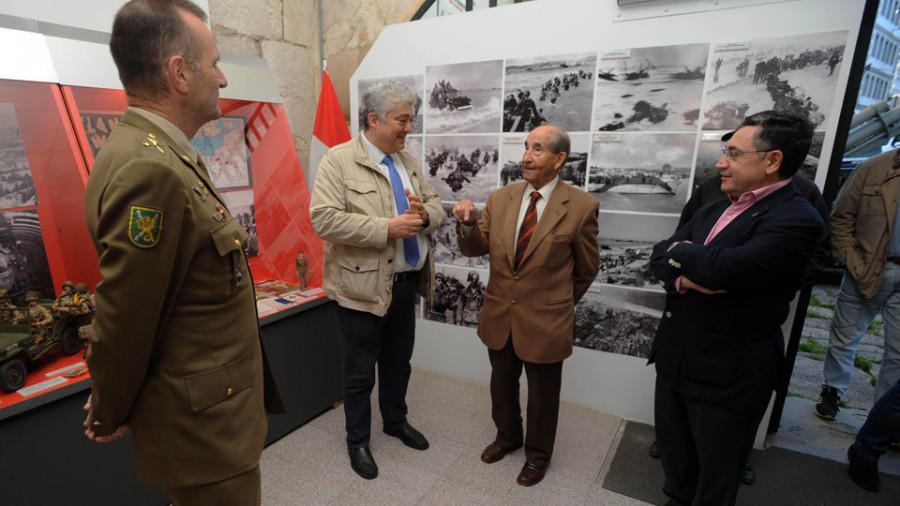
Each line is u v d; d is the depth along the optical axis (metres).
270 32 2.69
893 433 1.78
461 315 2.69
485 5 3.11
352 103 2.78
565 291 1.70
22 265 1.63
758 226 1.25
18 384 1.33
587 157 2.18
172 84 0.90
